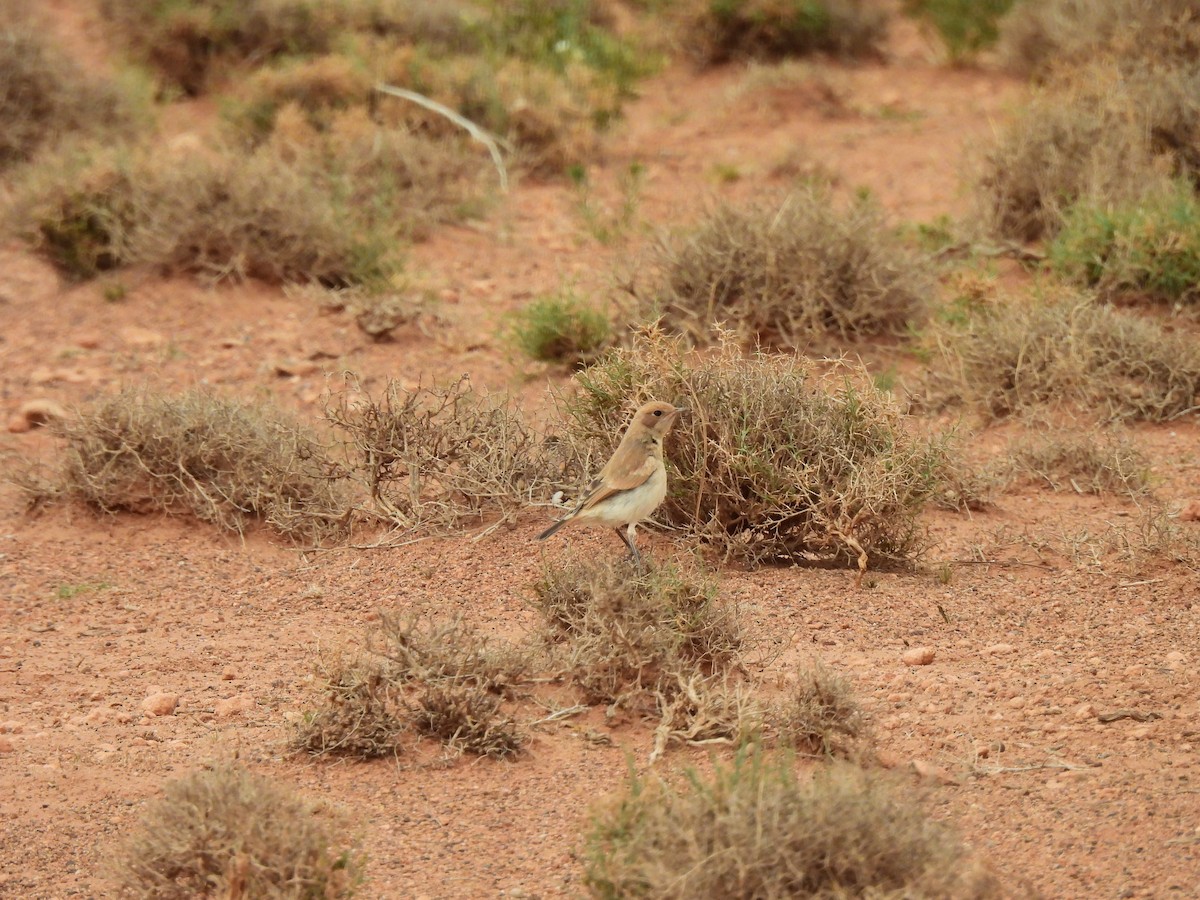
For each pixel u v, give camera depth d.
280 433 16.42
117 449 16.12
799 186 22.22
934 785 9.57
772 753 10.06
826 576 13.59
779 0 33.47
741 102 31.36
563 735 10.66
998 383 18.36
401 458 15.43
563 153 28.48
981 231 23.17
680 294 20.39
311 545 15.30
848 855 7.56
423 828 9.48
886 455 13.70
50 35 30.86
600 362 15.56
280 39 32.31
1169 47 26.97
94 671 12.34
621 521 12.24
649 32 34.88
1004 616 12.51
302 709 11.30
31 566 14.85
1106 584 13.10
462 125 28.44
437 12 32.94
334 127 27.11
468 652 10.80
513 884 8.74
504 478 15.25
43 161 25.55
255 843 8.34
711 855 7.57
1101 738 10.09
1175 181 22.55
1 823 9.77
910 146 28.67
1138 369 18.16
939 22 33.50
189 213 22.81
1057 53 30.02
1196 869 8.33
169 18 31.83
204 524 15.82
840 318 19.98
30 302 22.73
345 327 21.72
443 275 23.66
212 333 21.52
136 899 8.54
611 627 10.97
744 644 11.24
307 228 22.91
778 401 14.16
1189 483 15.82
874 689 11.10
